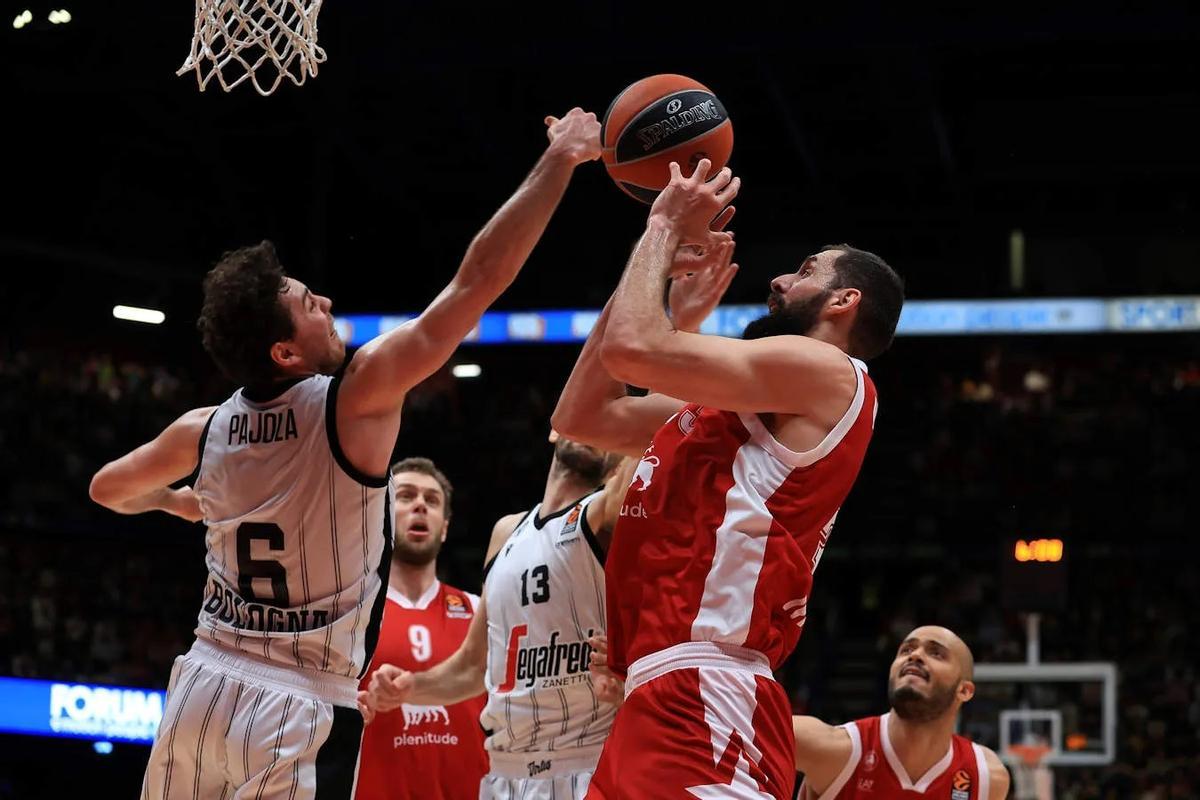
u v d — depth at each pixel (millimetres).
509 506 29609
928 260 31906
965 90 27156
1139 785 20953
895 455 29828
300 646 3943
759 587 3660
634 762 3611
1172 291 29047
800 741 6215
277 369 4004
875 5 21750
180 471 4375
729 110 27656
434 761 6902
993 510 28000
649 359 3574
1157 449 28469
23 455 24703
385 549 4105
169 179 29344
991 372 31016
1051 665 20859
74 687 20312
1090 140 28094
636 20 22109
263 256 3980
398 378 3855
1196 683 23578
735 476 3742
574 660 5488
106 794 21078
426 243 32562
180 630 24344
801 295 4078
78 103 26109
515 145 28281
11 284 28312
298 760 3891
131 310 28531
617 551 3881
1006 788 6438
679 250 4059
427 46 22562
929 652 6203
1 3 21500
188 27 21922
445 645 7305
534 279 32312
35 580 22812
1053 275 31375
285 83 24422
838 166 29156
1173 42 24641
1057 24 21266
